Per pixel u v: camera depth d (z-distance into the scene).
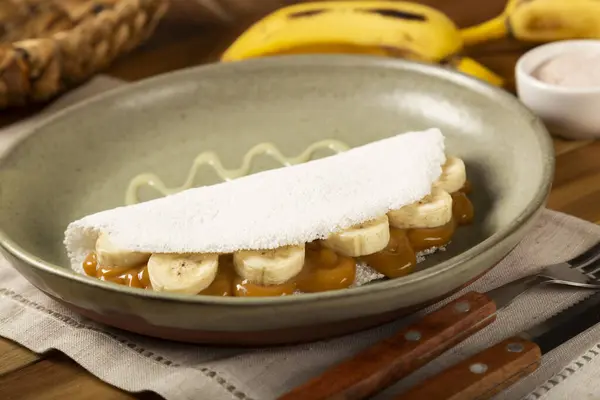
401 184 0.69
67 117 0.77
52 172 0.75
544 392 0.61
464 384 0.59
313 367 0.63
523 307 0.66
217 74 0.81
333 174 0.70
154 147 0.79
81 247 0.69
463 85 0.77
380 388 0.60
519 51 0.95
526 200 0.69
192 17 1.07
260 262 0.65
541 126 0.72
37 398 0.62
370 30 0.90
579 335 0.64
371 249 0.67
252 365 0.63
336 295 0.59
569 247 0.70
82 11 0.96
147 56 1.00
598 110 0.80
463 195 0.71
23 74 0.87
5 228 0.69
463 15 1.03
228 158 0.79
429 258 0.69
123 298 0.61
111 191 0.76
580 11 0.91
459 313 0.62
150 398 0.62
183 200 0.69
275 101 0.81
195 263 0.65
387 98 0.80
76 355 0.64
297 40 0.91
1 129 0.87
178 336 0.62
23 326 0.66
